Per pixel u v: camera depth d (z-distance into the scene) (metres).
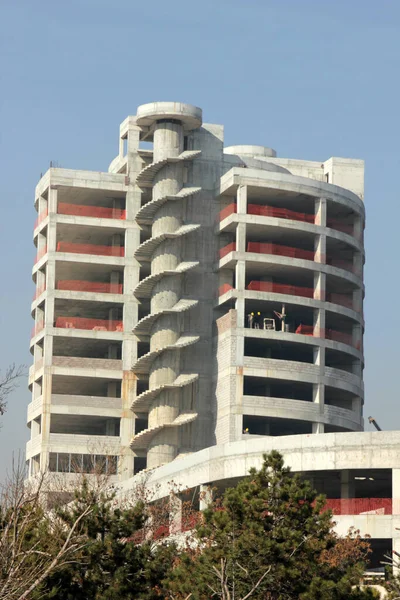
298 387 116.94
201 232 117.56
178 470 89.12
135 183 119.44
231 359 111.69
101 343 119.69
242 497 57.00
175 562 61.62
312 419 112.50
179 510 80.56
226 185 116.06
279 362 112.69
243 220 114.00
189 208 117.88
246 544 55.09
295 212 116.75
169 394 113.12
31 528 55.00
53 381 117.75
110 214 119.56
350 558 66.25
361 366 120.50
